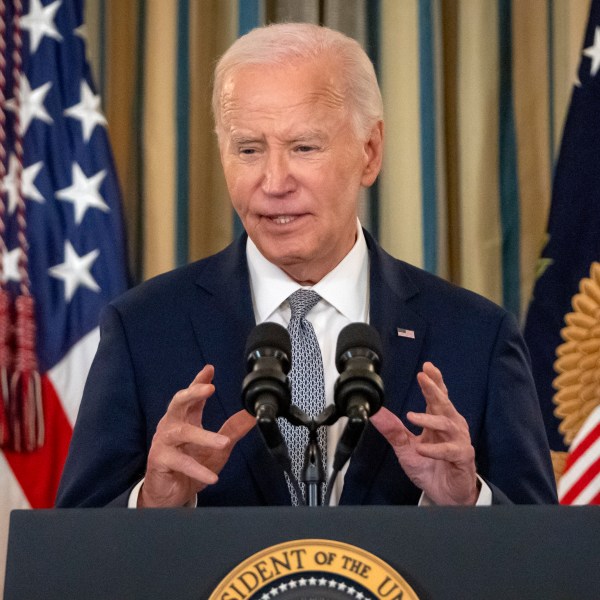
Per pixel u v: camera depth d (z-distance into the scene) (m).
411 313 7.97
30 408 11.08
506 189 13.77
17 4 12.05
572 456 11.04
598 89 12.00
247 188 7.37
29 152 11.73
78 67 12.12
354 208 7.76
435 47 13.69
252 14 13.45
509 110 13.88
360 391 5.55
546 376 11.43
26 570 4.61
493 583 4.56
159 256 13.20
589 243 11.65
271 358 5.66
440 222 13.46
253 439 7.38
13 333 11.28
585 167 11.84
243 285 7.97
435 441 6.46
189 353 7.75
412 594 4.48
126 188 13.53
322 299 7.91
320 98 7.38
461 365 7.77
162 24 13.52
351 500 7.32
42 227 11.59
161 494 6.21
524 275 13.61
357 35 13.74
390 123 13.59
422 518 4.64
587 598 4.54
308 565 4.52
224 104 7.46
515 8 13.93
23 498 11.09
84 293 11.56
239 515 4.66
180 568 4.60
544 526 4.62
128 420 7.53
